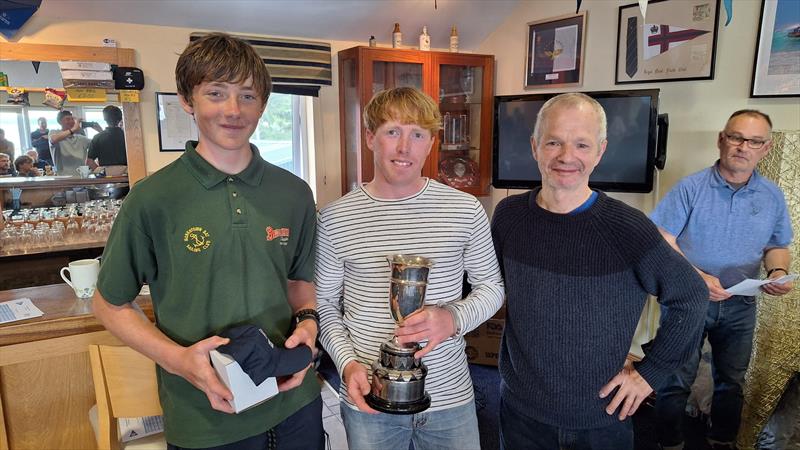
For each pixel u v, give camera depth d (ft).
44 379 5.20
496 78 12.56
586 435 4.02
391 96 3.94
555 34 10.89
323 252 4.24
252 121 3.34
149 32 9.56
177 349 3.09
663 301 3.84
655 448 7.48
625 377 3.90
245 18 9.99
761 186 6.73
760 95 7.85
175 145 10.14
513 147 10.53
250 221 3.45
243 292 3.43
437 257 4.15
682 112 8.95
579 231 3.89
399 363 3.61
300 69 10.88
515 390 4.29
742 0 7.96
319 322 4.02
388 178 4.05
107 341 5.05
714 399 7.39
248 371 2.97
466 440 4.25
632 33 9.51
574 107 3.82
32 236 9.11
